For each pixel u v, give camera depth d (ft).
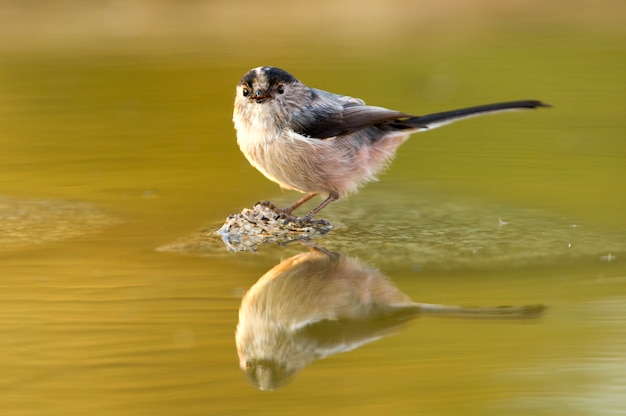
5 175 44.52
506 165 45.85
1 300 28.25
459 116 38.29
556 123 52.95
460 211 38.86
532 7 91.86
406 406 21.15
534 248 33.42
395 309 27.37
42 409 21.04
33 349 24.40
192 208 39.78
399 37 78.02
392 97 56.95
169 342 24.94
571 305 27.30
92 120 55.31
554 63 66.85
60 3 94.73
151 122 55.06
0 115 56.24
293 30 81.87
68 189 42.45
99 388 22.08
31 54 73.77
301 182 37.76
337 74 63.36
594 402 21.36
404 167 46.24
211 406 21.38
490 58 68.85
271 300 28.58
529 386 21.95
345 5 94.27
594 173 43.93
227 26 84.17
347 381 22.74
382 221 37.86
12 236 35.55
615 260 31.76
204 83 63.62
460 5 93.45
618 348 24.08
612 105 56.08
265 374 22.99
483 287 29.12
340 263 32.40
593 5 91.61
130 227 37.01
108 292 29.09
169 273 31.19
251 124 36.86
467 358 23.98
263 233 36.35
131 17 89.25
